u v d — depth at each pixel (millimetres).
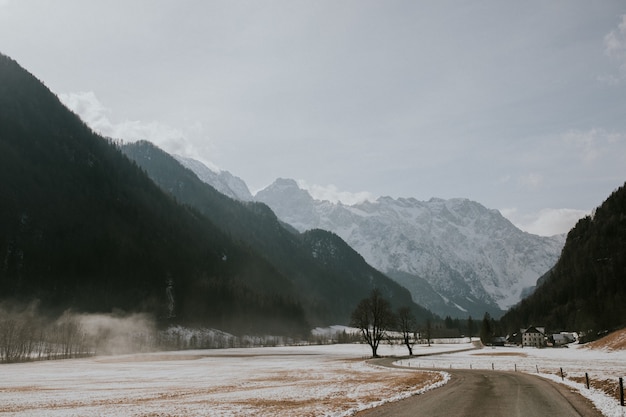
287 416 29047
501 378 56125
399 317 175375
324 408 32375
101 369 90562
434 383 50344
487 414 28672
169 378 65875
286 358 135875
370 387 47656
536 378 55375
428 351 162250
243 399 38719
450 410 30484
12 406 35562
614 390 37344
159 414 30562
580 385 44812
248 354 162750
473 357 122250
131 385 54500
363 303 132500
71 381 61375
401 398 37219
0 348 142875
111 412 31688
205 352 178875
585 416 27547
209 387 50938
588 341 172875
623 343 118938
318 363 107188
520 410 30109
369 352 166375
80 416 29859
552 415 27938
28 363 116438
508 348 182125
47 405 36000
